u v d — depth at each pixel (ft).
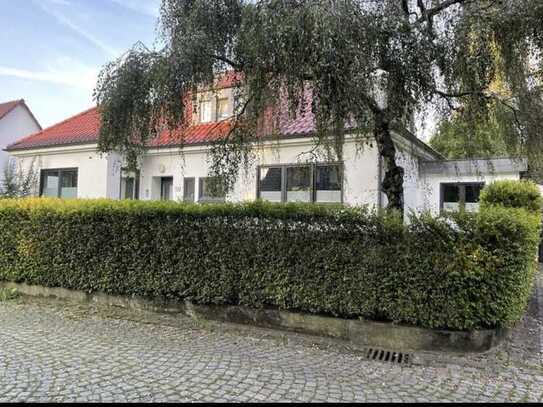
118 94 17.42
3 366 13.84
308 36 13.38
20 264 25.77
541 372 14.02
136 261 21.93
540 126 17.90
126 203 22.72
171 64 16.12
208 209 20.31
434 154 40.01
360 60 13.53
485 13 14.97
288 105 16.29
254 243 19.10
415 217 16.25
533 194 27.17
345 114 14.53
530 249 18.69
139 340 17.13
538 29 14.51
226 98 24.67
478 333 15.46
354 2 14.03
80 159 45.27
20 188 47.42
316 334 17.80
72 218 24.06
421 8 17.07
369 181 29.50
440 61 15.20
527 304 23.24
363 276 16.85
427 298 15.81
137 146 19.75
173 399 11.57
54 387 12.21
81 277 23.61
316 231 17.81
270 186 33.68
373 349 16.21
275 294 18.51
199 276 20.27
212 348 16.24
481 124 18.66
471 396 12.11
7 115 76.18
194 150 38.55
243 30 15.43
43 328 18.76
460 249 15.42
